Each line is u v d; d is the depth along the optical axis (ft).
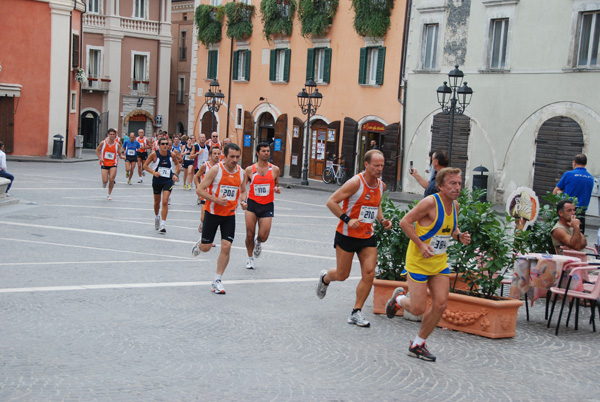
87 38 179.83
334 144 120.78
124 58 184.34
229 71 146.72
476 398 20.36
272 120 137.28
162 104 190.80
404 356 24.20
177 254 42.39
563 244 34.71
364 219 27.63
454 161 98.73
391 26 109.40
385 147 109.70
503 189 92.53
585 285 30.32
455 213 23.86
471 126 96.48
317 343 25.20
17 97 133.59
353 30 116.67
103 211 61.21
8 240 44.04
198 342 24.50
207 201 33.35
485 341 26.91
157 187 50.31
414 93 105.19
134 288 32.58
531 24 88.89
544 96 87.66
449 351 25.21
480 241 28.73
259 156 39.47
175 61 195.93
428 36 103.65
